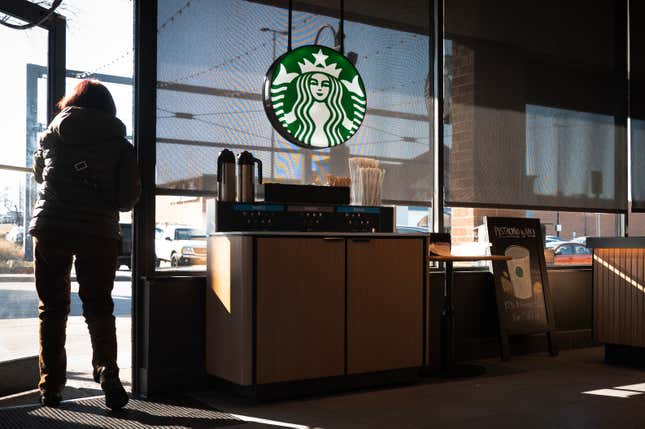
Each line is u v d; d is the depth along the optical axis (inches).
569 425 120.3
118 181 134.9
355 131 179.3
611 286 189.2
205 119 159.2
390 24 187.5
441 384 157.9
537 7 215.3
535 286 203.9
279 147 169.3
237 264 139.1
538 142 214.5
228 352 141.9
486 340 196.9
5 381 144.5
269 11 169.0
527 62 212.8
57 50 158.1
